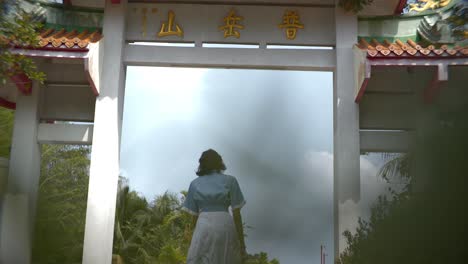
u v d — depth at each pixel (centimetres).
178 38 911
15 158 867
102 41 870
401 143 880
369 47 842
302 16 920
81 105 930
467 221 414
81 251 1302
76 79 921
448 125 456
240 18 912
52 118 925
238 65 896
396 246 448
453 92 577
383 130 916
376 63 789
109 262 814
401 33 915
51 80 924
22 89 882
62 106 929
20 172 862
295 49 901
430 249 424
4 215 842
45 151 1934
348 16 902
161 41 914
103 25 895
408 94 920
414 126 870
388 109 919
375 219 509
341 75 878
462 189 423
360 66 814
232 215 458
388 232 460
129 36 914
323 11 922
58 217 1174
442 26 866
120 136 882
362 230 595
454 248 413
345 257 583
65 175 1892
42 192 1695
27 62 752
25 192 855
